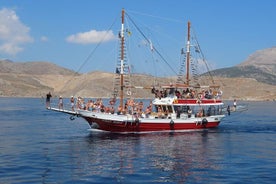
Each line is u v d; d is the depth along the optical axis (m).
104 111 77.44
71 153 54.41
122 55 77.50
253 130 89.88
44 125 102.50
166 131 79.50
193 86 85.81
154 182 38.69
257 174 42.19
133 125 75.81
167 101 80.19
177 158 51.38
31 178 39.62
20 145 62.44
